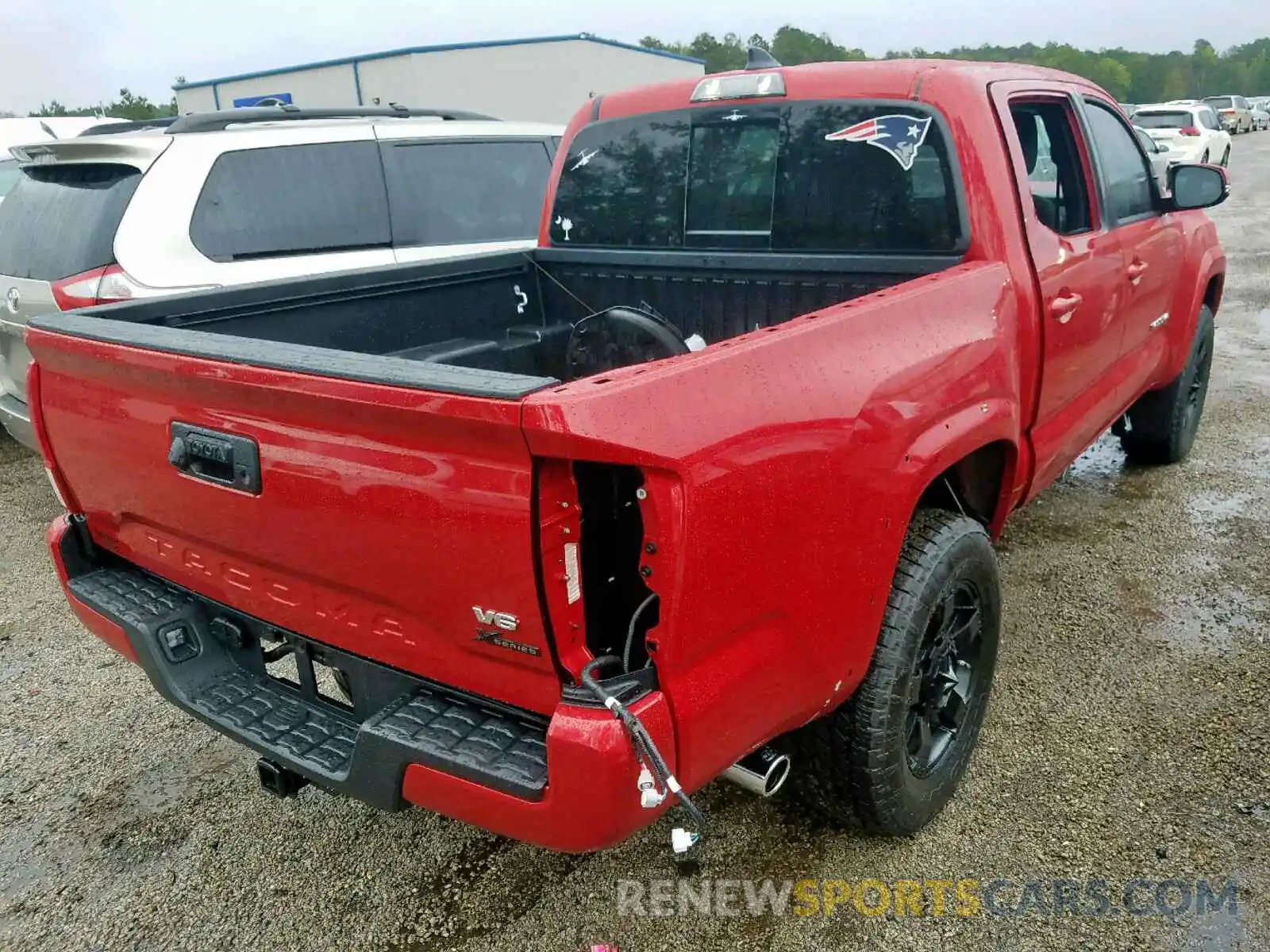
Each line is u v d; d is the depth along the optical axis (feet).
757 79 10.62
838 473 6.61
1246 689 10.73
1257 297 33.27
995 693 10.86
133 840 9.30
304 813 9.62
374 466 5.84
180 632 8.02
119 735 11.14
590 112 12.31
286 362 5.99
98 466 8.05
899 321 7.54
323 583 6.73
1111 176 12.01
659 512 5.33
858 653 7.20
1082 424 11.75
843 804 8.26
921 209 9.73
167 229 14.47
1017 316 9.20
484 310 12.50
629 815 5.49
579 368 10.90
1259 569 13.60
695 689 5.79
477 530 5.48
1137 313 12.84
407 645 6.44
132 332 7.38
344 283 10.79
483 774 5.71
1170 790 9.17
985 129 9.37
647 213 12.00
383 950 7.87
